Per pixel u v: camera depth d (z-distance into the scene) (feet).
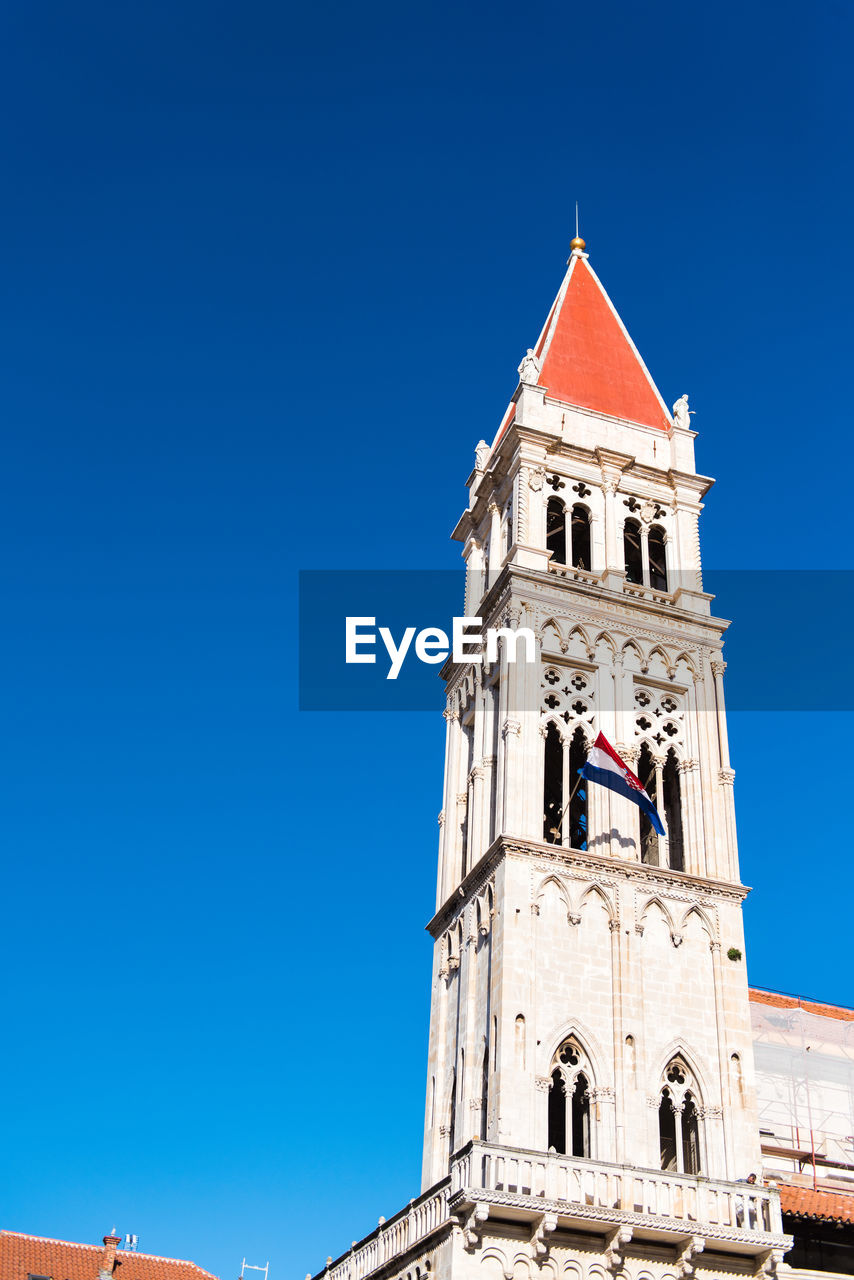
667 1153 178.40
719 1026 179.73
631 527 223.71
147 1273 265.13
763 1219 160.35
